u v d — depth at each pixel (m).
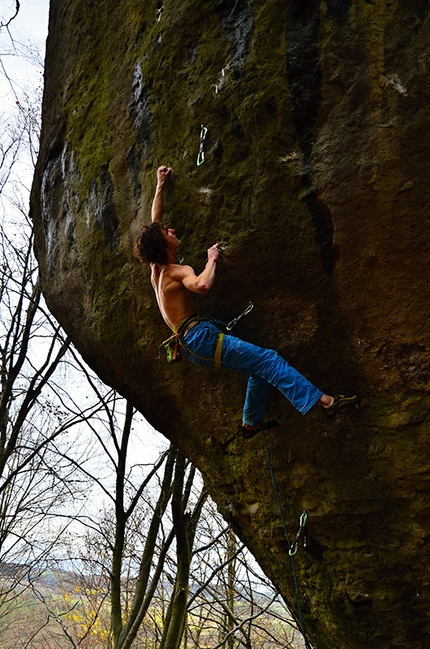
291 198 4.19
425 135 3.76
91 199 5.46
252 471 4.92
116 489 10.13
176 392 5.23
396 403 4.20
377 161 3.88
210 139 4.48
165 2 4.79
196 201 4.59
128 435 10.30
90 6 5.69
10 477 11.22
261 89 4.15
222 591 13.70
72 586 16.17
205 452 5.31
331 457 4.45
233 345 4.13
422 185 3.81
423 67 3.74
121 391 6.04
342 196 3.99
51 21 6.39
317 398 4.04
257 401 4.41
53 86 6.16
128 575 14.04
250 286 4.52
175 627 8.78
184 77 4.61
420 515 4.17
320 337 4.38
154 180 4.86
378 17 3.88
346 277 4.16
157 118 4.82
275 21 4.12
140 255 4.38
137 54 5.03
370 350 4.23
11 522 12.45
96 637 15.90
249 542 5.48
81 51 5.76
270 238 4.32
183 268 4.25
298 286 4.35
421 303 4.01
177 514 8.96
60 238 5.93
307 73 4.02
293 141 4.13
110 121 5.29
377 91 3.87
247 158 4.34
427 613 4.25
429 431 4.08
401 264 3.98
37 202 6.41
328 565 4.64
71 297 5.85
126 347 5.39
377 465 4.28
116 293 5.33
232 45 4.33
